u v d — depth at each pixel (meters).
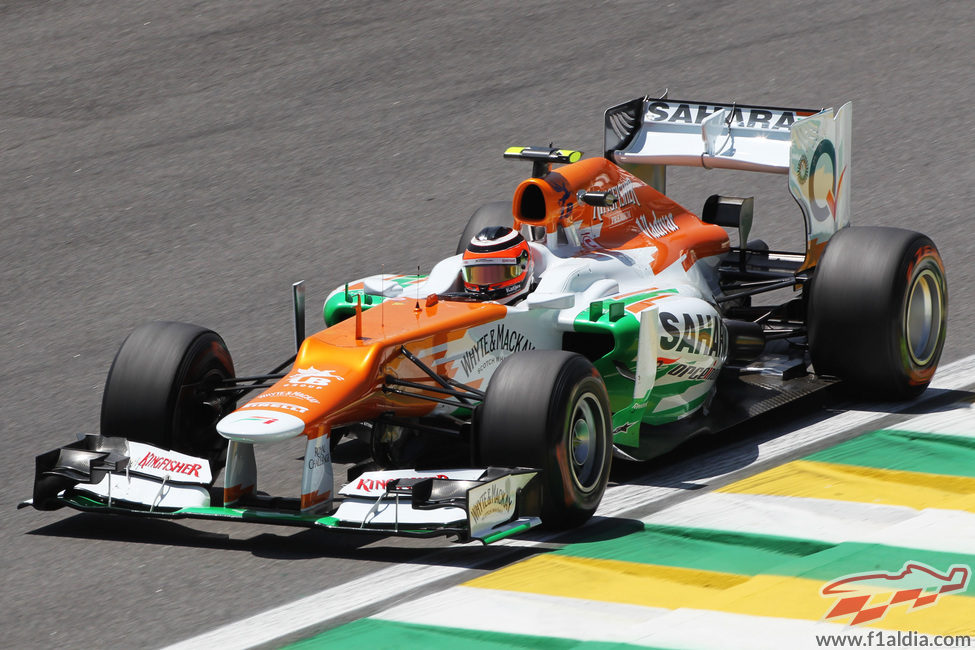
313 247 44.28
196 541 24.23
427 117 57.12
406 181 50.31
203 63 65.38
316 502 22.88
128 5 74.12
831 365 29.39
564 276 27.05
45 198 50.50
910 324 29.47
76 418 32.00
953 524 22.47
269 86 62.09
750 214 33.94
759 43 63.28
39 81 64.06
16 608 21.73
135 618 21.17
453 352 25.31
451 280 26.97
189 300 40.25
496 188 49.00
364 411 24.02
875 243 28.91
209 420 26.14
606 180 29.39
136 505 23.70
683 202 46.81
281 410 22.78
